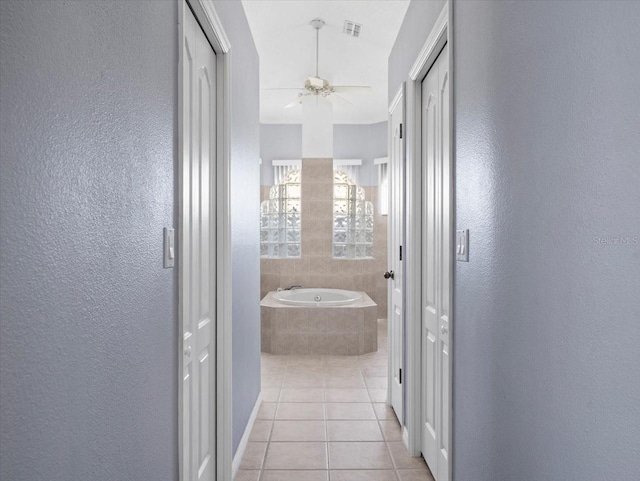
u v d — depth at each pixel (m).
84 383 0.90
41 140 0.75
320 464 2.58
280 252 6.66
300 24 4.46
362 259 6.66
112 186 1.02
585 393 0.94
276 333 5.07
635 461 0.78
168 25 1.40
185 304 1.76
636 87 0.77
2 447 0.67
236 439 2.55
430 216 2.46
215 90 2.27
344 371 4.40
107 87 0.99
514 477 1.31
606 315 0.86
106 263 0.99
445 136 2.15
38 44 0.74
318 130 6.42
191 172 1.83
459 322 1.82
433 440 2.40
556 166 1.05
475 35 1.61
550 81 1.08
